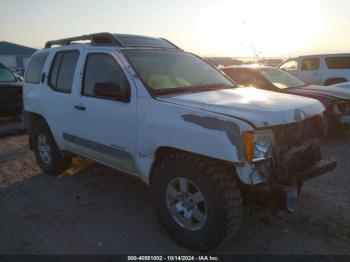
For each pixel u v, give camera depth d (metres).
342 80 11.90
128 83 3.39
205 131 2.65
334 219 3.50
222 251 2.99
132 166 3.46
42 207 3.94
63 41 4.79
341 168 4.97
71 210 3.85
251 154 2.57
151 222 3.55
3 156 6.04
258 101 3.14
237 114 2.72
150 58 3.83
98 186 4.56
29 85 5.18
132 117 3.28
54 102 4.45
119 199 4.14
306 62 12.83
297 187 2.92
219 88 3.89
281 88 7.07
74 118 4.10
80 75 4.04
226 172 2.75
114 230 3.40
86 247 3.10
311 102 3.30
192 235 2.93
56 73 4.58
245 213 3.63
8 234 3.33
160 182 3.11
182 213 3.06
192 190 2.95
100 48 3.90
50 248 3.08
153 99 3.18
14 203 4.06
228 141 2.54
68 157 4.67
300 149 2.98
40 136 5.04
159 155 3.18
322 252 2.95
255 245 3.07
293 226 3.38
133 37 4.22
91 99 3.80
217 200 2.69
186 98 3.21
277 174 2.74
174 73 3.83
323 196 4.04
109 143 3.64
